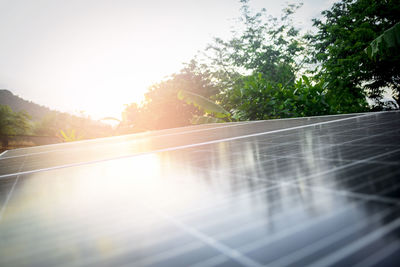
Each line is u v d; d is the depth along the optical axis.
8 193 1.33
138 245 0.57
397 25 10.96
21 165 2.59
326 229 0.53
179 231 0.62
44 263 0.53
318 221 0.57
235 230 0.59
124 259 0.51
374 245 0.45
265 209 0.69
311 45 31.78
